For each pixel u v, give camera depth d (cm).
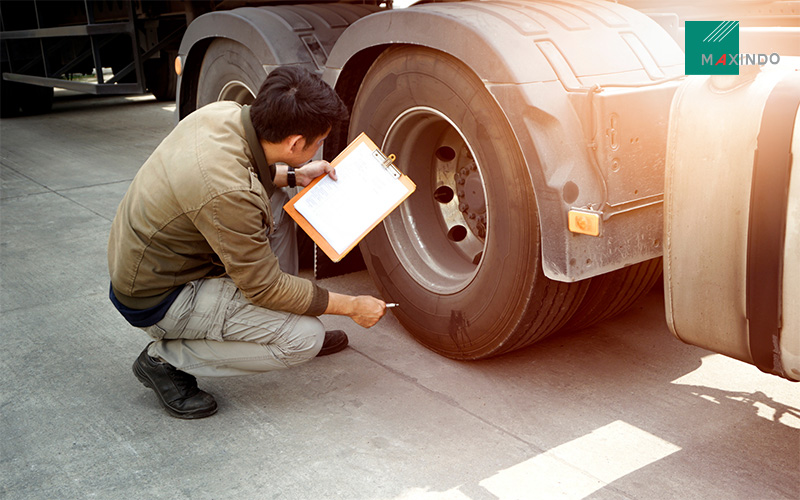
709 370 256
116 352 287
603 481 197
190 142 202
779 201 164
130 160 659
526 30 216
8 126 877
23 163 660
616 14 234
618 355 270
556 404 237
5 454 218
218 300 220
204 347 229
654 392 242
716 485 193
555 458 207
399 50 252
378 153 234
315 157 295
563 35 218
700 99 178
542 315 234
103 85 660
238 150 201
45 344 295
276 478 203
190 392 238
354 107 281
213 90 372
